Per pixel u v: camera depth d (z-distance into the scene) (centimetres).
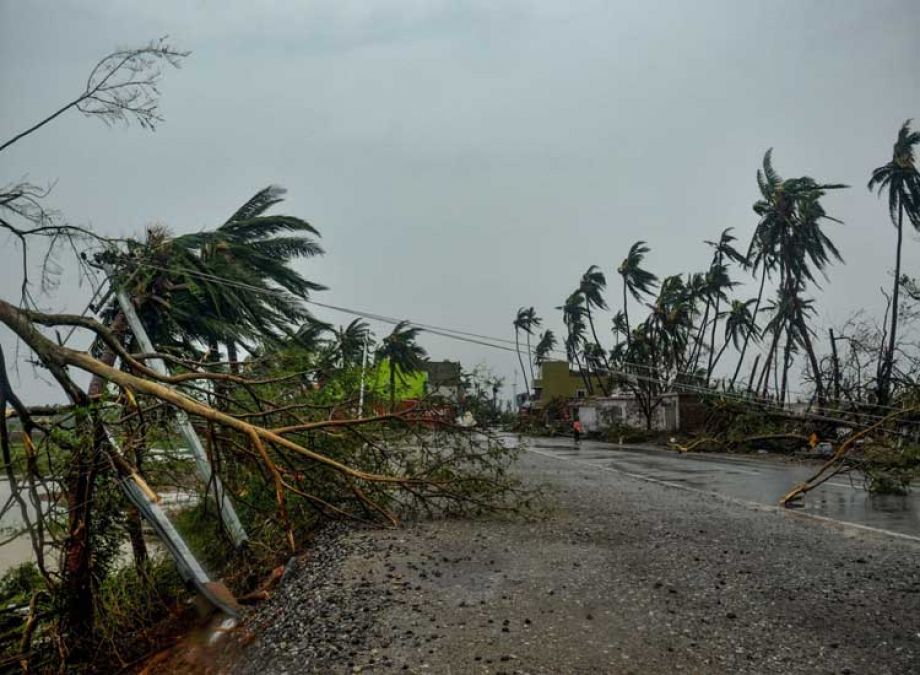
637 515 1075
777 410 3003
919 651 474
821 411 2758
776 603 583
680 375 4647
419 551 786
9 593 881
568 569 702
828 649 478
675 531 929
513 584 644
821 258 4147
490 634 509
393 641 501
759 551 795
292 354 1188
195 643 671
